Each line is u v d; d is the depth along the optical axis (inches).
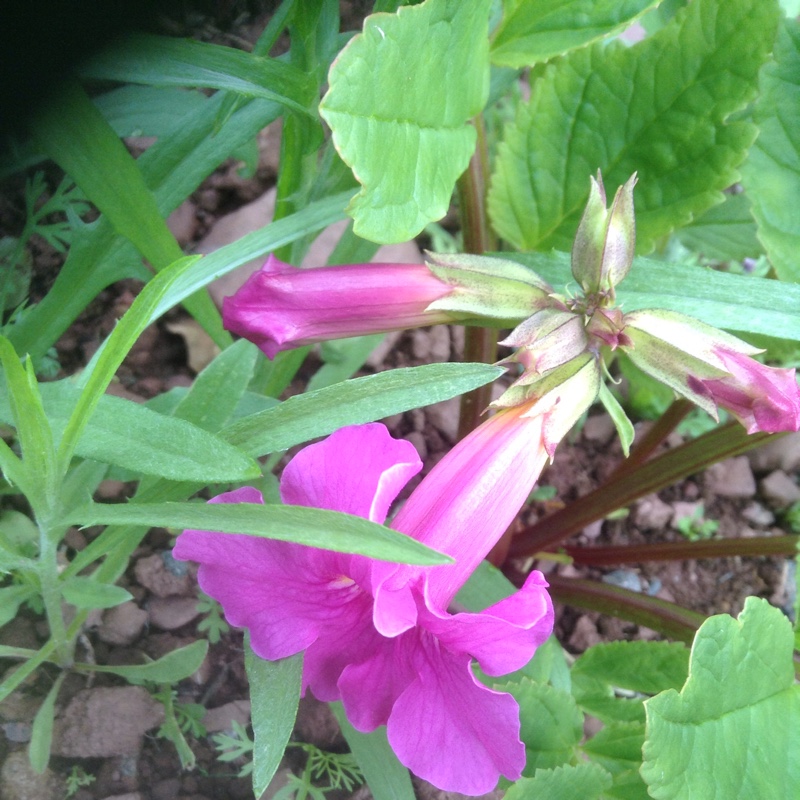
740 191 15.8
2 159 10.9
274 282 8.5
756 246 13.3
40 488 7.3
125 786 9.9
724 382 8.3
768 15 10.0
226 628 10.5
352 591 7.5
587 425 15.3
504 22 10.0
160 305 8.9
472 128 9.3
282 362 11.5
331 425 7.4
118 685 10.1
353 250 11.8
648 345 8.4
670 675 10.7
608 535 14.7
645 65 10.6
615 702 10.6
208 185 14.2
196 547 7.0
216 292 13.3
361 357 12.3
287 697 7.3
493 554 12.4
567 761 8.9
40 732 8.8
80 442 7.2
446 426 14.3
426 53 8.0
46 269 12.6
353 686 7.3
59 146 9.5
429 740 7.0
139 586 11.2
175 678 9.1
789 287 9.2
